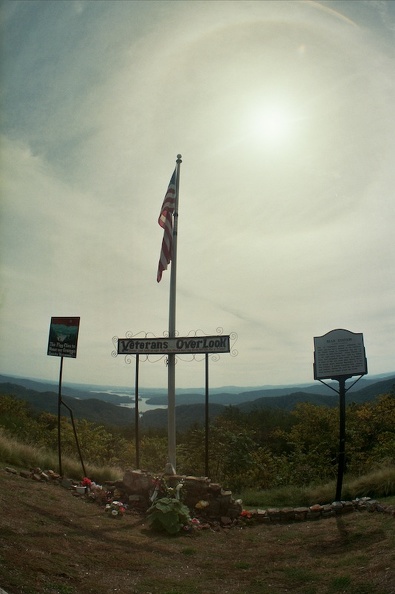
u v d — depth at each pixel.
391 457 14.48
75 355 11.80
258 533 8.89
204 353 10.87
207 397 10.85
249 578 6.41
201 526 8.95
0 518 6.90
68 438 19.88
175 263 11.75
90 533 7.43
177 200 12.20
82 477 12.22
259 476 16.98
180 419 32.81
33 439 17.28
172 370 11.11
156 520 8.45
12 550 5.69
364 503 9.68
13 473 10.68
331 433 24.84
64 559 5.92
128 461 20.70
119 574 5.90
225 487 15.95
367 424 24.12
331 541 7.84
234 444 17.83
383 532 7.72
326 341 11.01
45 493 9.45
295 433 26.72
